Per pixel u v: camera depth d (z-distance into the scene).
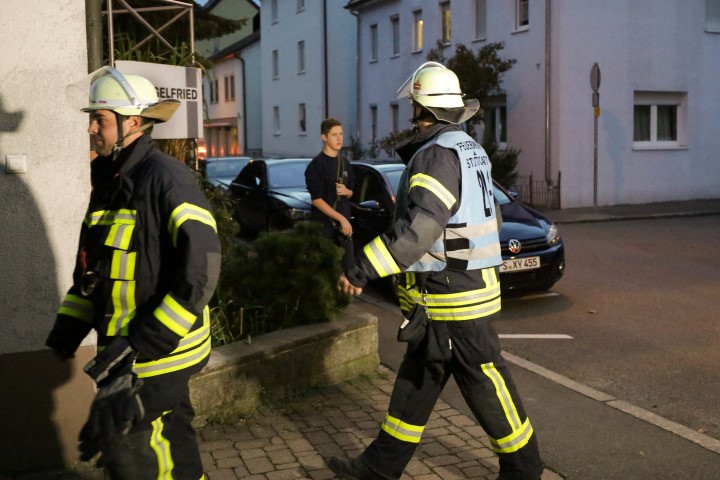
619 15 20.09
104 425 2.66
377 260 3.31
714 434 4.76
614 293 9.00
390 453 3.71
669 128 21.67
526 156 21.00
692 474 4.11
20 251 4.05
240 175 14.47
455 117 3.61
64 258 4.12
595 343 6.88
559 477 4.09
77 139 4.10
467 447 4.42
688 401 5.35
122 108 2.89
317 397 5.24
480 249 3.53
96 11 4.70
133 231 2.83
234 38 52.50
